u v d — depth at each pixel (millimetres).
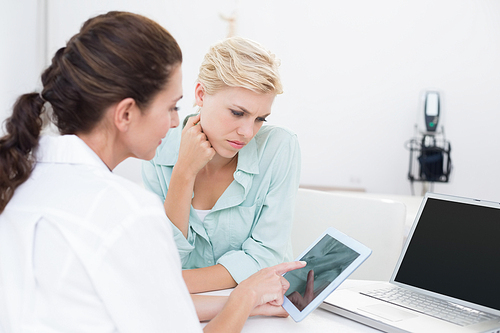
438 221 1018
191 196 1131
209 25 2971
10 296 596
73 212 582
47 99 673
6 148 640
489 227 934
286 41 3092
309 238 1571
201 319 900
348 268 858
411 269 1024
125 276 560
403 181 3248
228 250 1228
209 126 1066
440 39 3166
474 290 909
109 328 575
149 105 669
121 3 2822
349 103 3178
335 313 916
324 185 3203
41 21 2650
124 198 588
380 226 1467
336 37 3133
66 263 568
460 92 3193
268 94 1025
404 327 814
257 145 1219
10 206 628
